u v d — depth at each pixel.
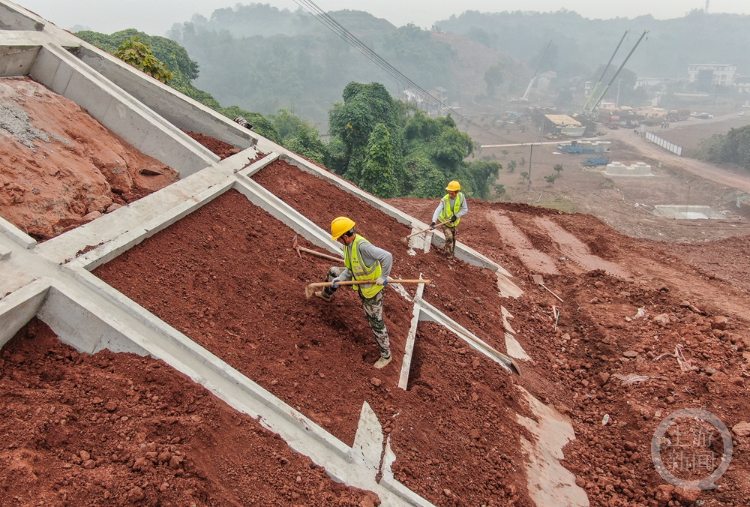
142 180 6.85
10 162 5.14
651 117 120.31
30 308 4.11
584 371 7.45
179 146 7.25
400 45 181.25
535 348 7.97
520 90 187.38
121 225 5.33
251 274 5.84
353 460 4.25
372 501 3.96
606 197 64.38
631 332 7.94
